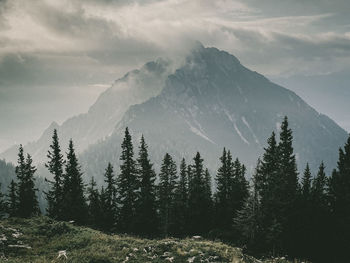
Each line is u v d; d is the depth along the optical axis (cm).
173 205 5062
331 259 3591
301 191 4603
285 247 3691
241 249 2727
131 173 5016
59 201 5081
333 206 3931
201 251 2416
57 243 2438
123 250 2353
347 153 3866
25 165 5219
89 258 2178
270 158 4031
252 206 3766
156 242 2620
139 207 4884
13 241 2359
